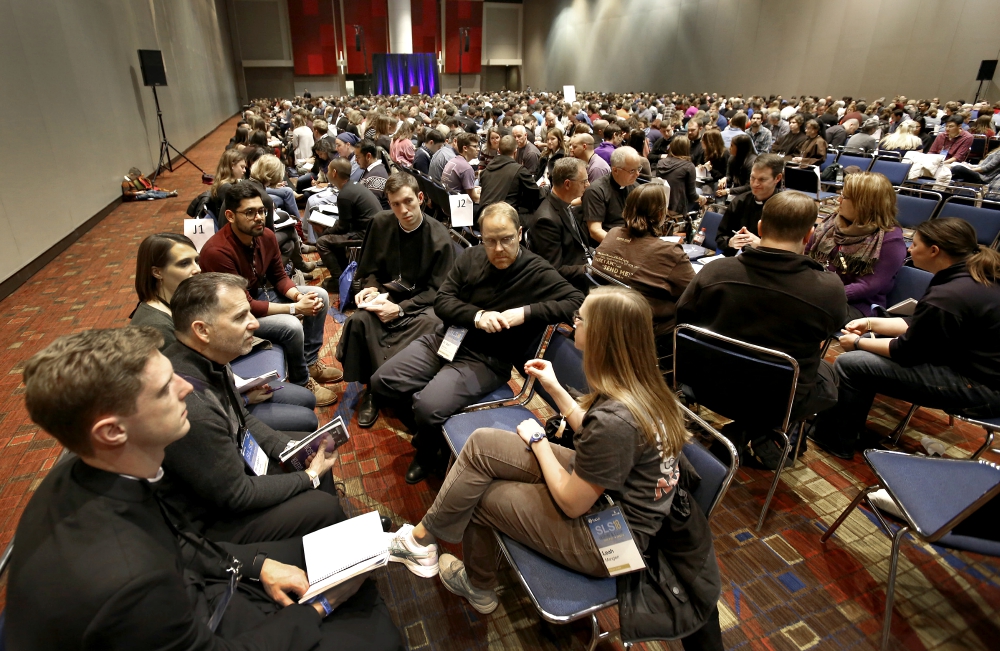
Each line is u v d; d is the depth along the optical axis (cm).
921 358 217
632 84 2292
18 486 234
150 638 90
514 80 3161
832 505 228
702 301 213
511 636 173
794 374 185
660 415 127
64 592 86
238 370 236
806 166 623
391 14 2652
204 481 137
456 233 343
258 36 2538
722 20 1834
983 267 206
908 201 436
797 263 192
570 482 129
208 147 1392
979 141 750
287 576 132
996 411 208
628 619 129
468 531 155
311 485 163
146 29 1026
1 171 464
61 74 620
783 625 176
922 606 183
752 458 253
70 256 550
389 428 275
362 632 128
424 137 688
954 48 1271
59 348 91
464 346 233
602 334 128
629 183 368
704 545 133
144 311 203
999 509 147
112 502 95
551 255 335
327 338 369
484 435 149
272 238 291
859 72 1473
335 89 2734
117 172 782
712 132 616
